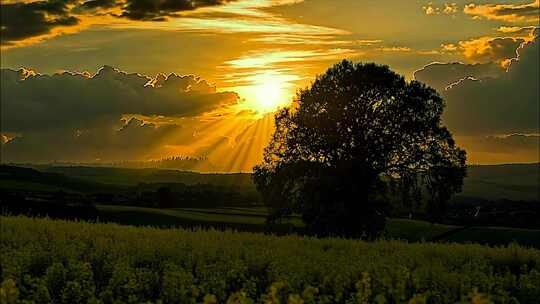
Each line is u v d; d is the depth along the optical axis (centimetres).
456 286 1457
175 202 8456
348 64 5162
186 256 1909
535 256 2192
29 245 1970
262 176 5084
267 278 1608
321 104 5038
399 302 1150
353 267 1627
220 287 1315
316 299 1286
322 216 4734
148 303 1119
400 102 4969
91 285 1381
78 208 6412
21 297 1295
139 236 2506
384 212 4959
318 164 4950
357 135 4934
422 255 2158
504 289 1508
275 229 5681
